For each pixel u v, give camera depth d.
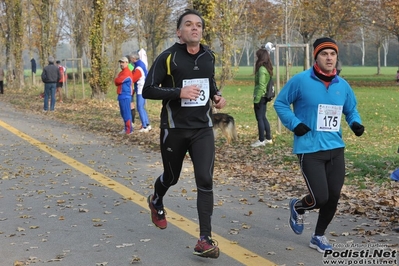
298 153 5.65
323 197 5.52
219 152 12.47
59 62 28.14
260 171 10.26
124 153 12.61
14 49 41.38
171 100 5.57
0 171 10.55
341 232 6.40
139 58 15.82
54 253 5.81
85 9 36.91
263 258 5.57
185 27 5.45
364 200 7.87
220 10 18.62
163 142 5.68
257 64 12.85
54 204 7.96
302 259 5.54
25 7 46.59
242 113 22.89
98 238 6.32
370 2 48.53
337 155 5.65
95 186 9.15
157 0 49.56
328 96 5.60
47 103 23.69
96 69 28.08
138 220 7.07
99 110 23.33
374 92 36.38
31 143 14.30
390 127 18.17
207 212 5.52
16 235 6.48
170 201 8.06
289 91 5.69
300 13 31.73
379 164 10.22
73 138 15.24
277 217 7.16
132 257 5.65
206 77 5.57
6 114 22.62
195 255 5.70
